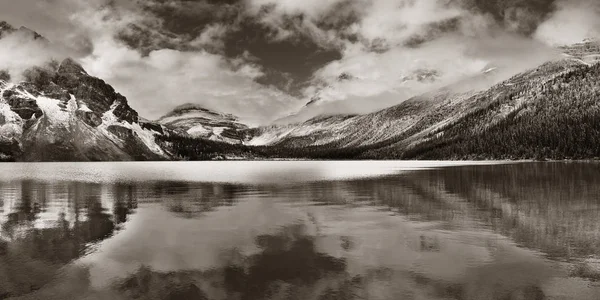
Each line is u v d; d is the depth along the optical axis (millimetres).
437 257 23938
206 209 43438
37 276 21516
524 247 25859
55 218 38625
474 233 30000
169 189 67188
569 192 54500
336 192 58750
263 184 75625
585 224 32750
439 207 42469
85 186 74438
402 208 42188
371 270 21812
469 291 18719
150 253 25609
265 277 20922
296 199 51031
